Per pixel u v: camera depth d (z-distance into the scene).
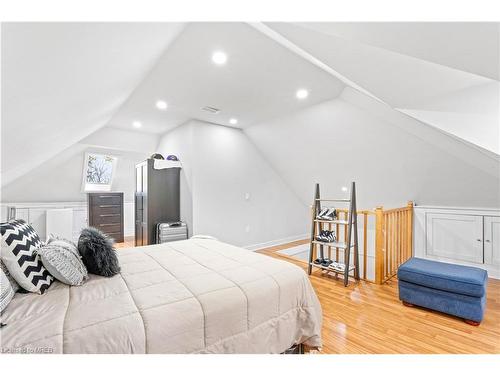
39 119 1.61
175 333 1.12
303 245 5.24
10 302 1.19
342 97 3.03
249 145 4.80
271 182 5.21
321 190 4.90
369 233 4.48
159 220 4.07
